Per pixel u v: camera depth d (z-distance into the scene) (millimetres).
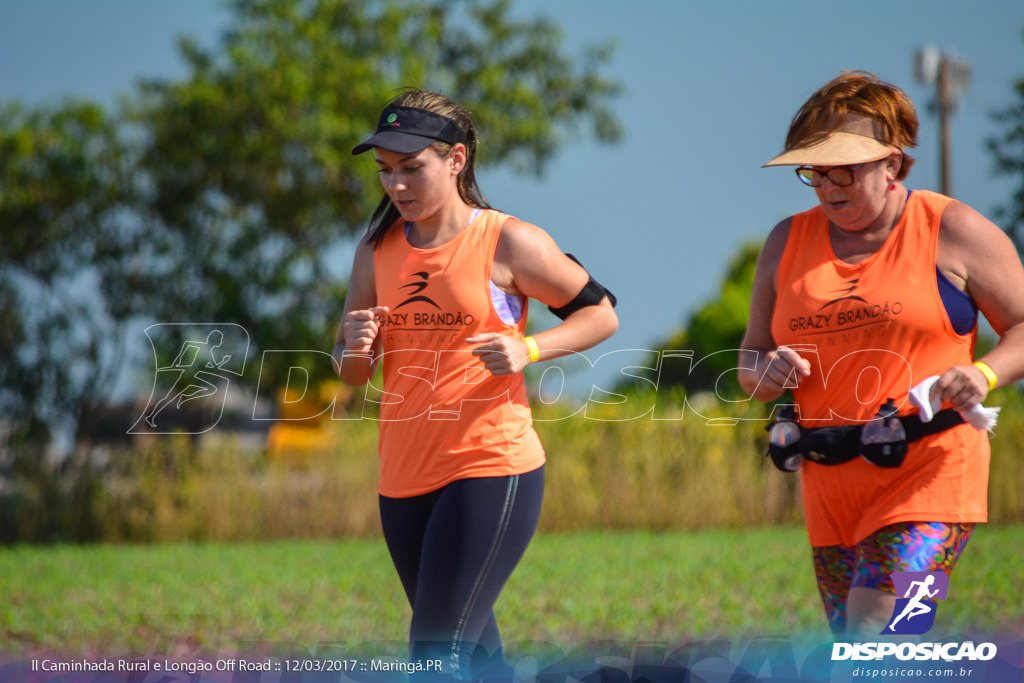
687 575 28156
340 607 24172
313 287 68562
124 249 66250
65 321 62312
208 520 45938
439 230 12062
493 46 74938
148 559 36562
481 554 11461
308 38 68438
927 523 10766
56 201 64250
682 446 45938
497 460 11617
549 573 28844
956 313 11000
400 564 12234
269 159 65938
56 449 55031
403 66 70000
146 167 66500
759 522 44562
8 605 24766
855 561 11656
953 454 10836
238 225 68125
